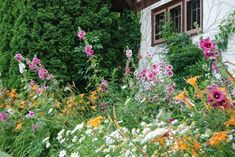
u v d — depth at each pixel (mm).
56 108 7379
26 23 10445
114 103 7043
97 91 7379
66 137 5617
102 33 10781
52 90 7758
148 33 11828
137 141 3975
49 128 6316
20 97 8109
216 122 4070
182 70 9125
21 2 10664
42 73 7543
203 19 9758
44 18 10352
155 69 6902
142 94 6469
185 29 10438
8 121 6883
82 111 7152
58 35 10367
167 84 6723
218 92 3328
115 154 4324
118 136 4207
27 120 6895
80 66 10430
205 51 3934
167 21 10602
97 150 4586
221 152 3445
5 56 11125
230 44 8828
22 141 6461
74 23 10633
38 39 10312
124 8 12367
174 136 3361
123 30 11773
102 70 9859
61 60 10406
